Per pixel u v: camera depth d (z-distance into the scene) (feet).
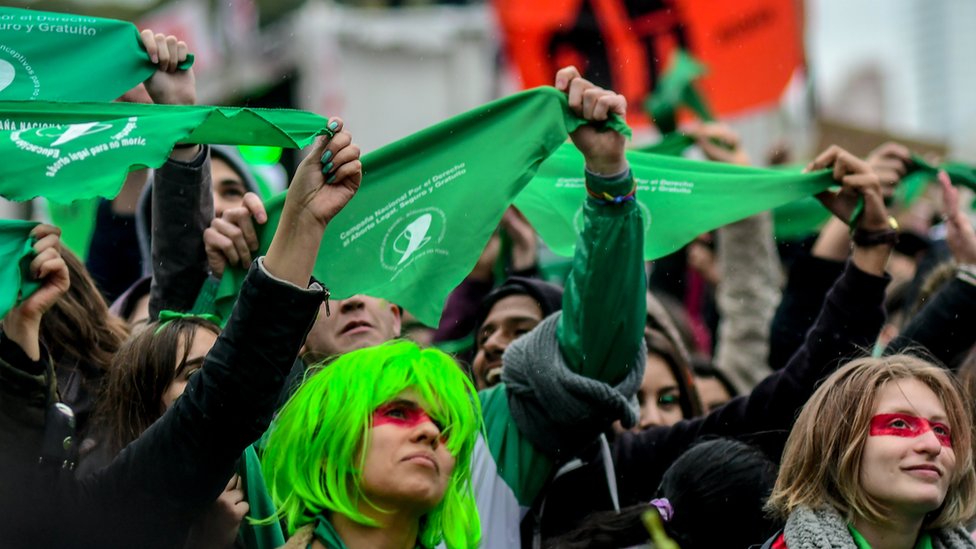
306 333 29.35
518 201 40.83
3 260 29.09
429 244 36.01
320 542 28.50
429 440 28.53
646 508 35.17
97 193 29.12
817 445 31.45
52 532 28.84
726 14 59.93
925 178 54.95
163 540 29.30
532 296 42.60
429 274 35.86
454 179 36.45
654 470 40.60
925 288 45.01
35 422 28.86
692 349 52.60
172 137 29.94
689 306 63.10
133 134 29.94
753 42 59.31
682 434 40.60
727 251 52.42
